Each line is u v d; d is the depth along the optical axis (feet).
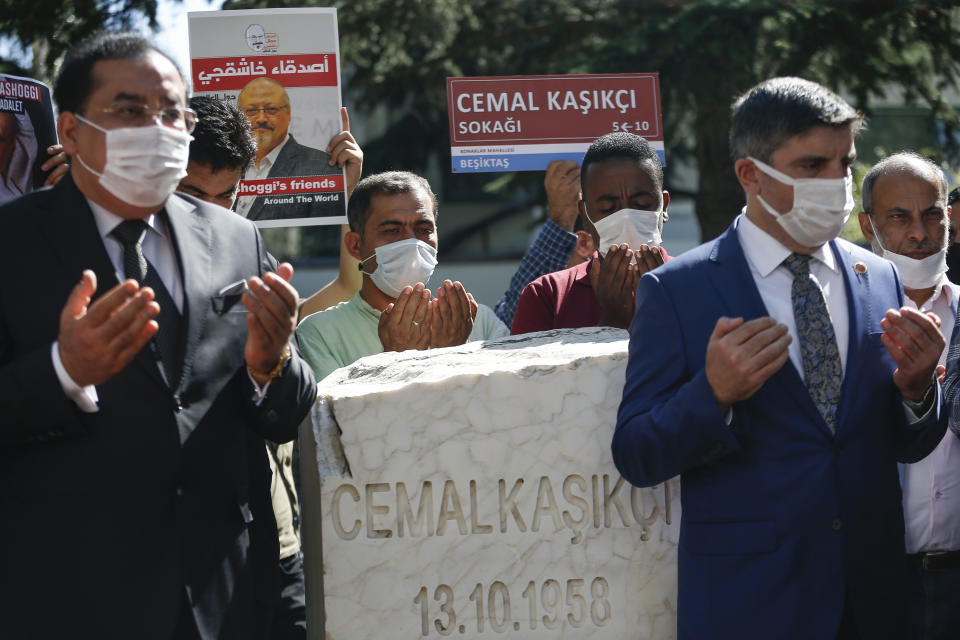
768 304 9.08
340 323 13.33
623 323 11.73
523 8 37.45
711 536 8.85
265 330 8.31
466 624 10.04
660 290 9.16
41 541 8.04
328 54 14.79
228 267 9.08
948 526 11.85
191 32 14.65
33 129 11.45
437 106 41.47
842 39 29.09
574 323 13.16
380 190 13.32
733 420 8.78
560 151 15.83
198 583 8.37
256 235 9.55
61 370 7.72
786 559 8.58
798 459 8.73
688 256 9.33
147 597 8.13
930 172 12.62
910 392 8.96
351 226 13.89
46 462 8.10
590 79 15.94
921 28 30.01
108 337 7.47
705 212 33.12
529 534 10.11
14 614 8.05
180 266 8.77
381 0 36.37
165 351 8.52
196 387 8.54
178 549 8.28
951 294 12.94
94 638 8.01
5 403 7.77
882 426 9.04
